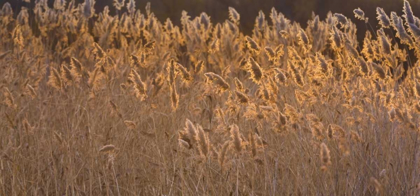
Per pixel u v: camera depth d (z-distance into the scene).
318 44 16.88
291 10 35.78
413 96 11.47
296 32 17.81
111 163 9.73
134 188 9.39
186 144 8.02
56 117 12.80
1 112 12.05
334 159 9.59
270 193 8.95
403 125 10.40
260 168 9.50
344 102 12.16
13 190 9.23
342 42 12.91
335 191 9.23
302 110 10.50
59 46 21.03
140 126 10.91
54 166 9.66
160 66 17.14
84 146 10.55
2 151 10.10
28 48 20.73
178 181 9.62
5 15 22.83
